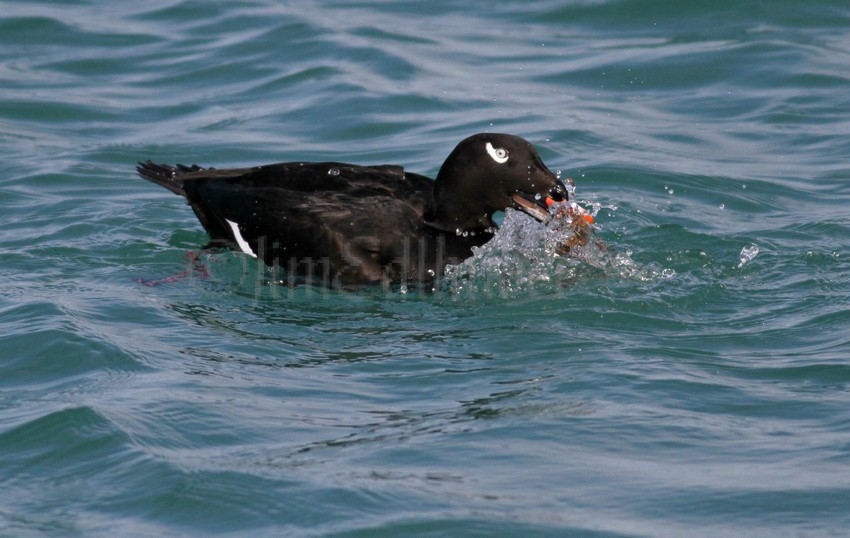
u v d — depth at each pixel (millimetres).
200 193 13172
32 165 15945
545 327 10828
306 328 10945
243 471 8016
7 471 8141
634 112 17984
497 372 9758
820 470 7973
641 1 21641
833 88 18500
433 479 7934
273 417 8891
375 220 12148
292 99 18359
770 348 10219
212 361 10016
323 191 12562
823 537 7223
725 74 19125
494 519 7441
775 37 20266
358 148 16656
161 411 8891
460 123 17344
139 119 17797
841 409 8883
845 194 14984
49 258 12680
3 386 9547
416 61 19625
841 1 21375
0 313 10945
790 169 15867
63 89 18734
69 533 7383
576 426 8672
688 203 14781
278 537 7297
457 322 11078
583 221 12273
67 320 10656
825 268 12281
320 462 8164
